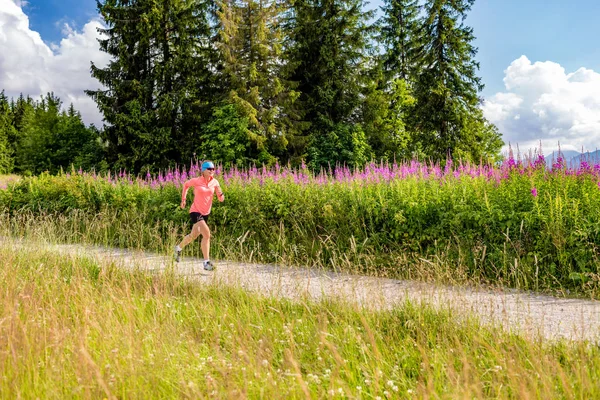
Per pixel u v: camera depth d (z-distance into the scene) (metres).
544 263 6.25
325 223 8.64
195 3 26.86
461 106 29.22
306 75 27.67
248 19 26.12
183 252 9.12
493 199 7.26
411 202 7.70
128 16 25.64
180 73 25.58
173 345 3.63
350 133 25.02
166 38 25.95
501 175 8.07
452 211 7.37
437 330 4.09
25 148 30.86
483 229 7.01
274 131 24.27
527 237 6.62
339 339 3.79
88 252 7.96
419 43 30.31
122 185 12.83
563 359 3.44
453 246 7.05
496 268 6.41
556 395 2.68
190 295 5.62
